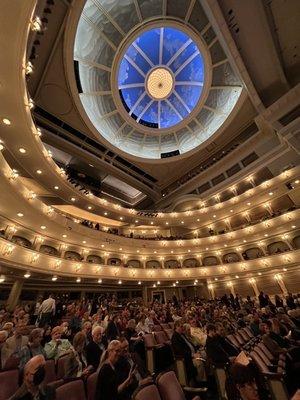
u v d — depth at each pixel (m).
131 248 20.92
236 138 23.47
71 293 16.28
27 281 13.74
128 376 3.07
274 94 19.75
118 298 19.17
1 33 6.72
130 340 5.50
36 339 3.84
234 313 10.27
